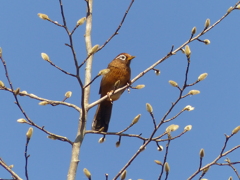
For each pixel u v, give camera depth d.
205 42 10.97
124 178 8.50
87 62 11.72
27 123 9.70
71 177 9.51
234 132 8.89
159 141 10.26
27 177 8.48
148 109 9.34
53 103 10.68
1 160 8.74
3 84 9.89
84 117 10.24
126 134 10.59
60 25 9.45
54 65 9.62
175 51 11.02
